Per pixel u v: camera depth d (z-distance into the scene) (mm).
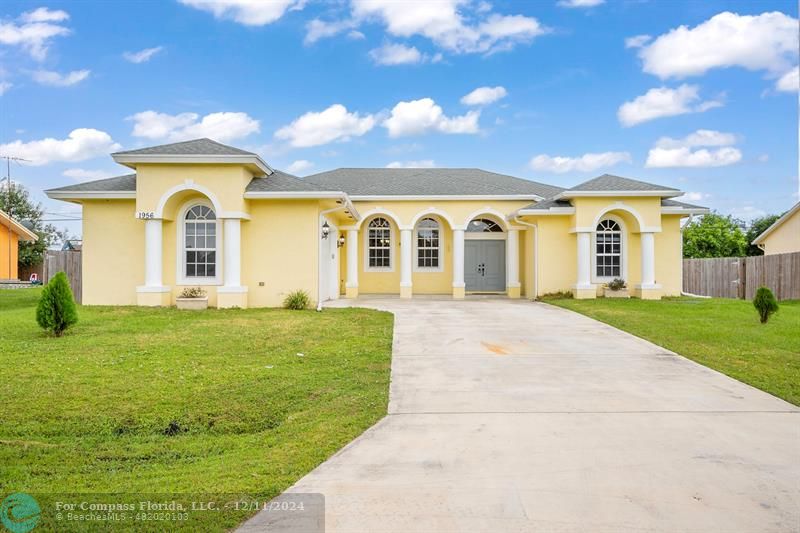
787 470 4508
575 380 7656
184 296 14961
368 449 5043
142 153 14414
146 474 4555
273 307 15297
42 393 6594
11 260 27266
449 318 13477
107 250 15750
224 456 5008
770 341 10055
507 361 8852
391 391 7070
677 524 3605
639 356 9188
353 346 9625
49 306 9883
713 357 8898
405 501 3949
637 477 4363
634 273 18484
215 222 15391
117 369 7699
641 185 17969
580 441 5223
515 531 3508
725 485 4211
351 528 3555
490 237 21734
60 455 5012
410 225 20125
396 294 21562
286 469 4559
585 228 17781
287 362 8367
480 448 5047
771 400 6637
